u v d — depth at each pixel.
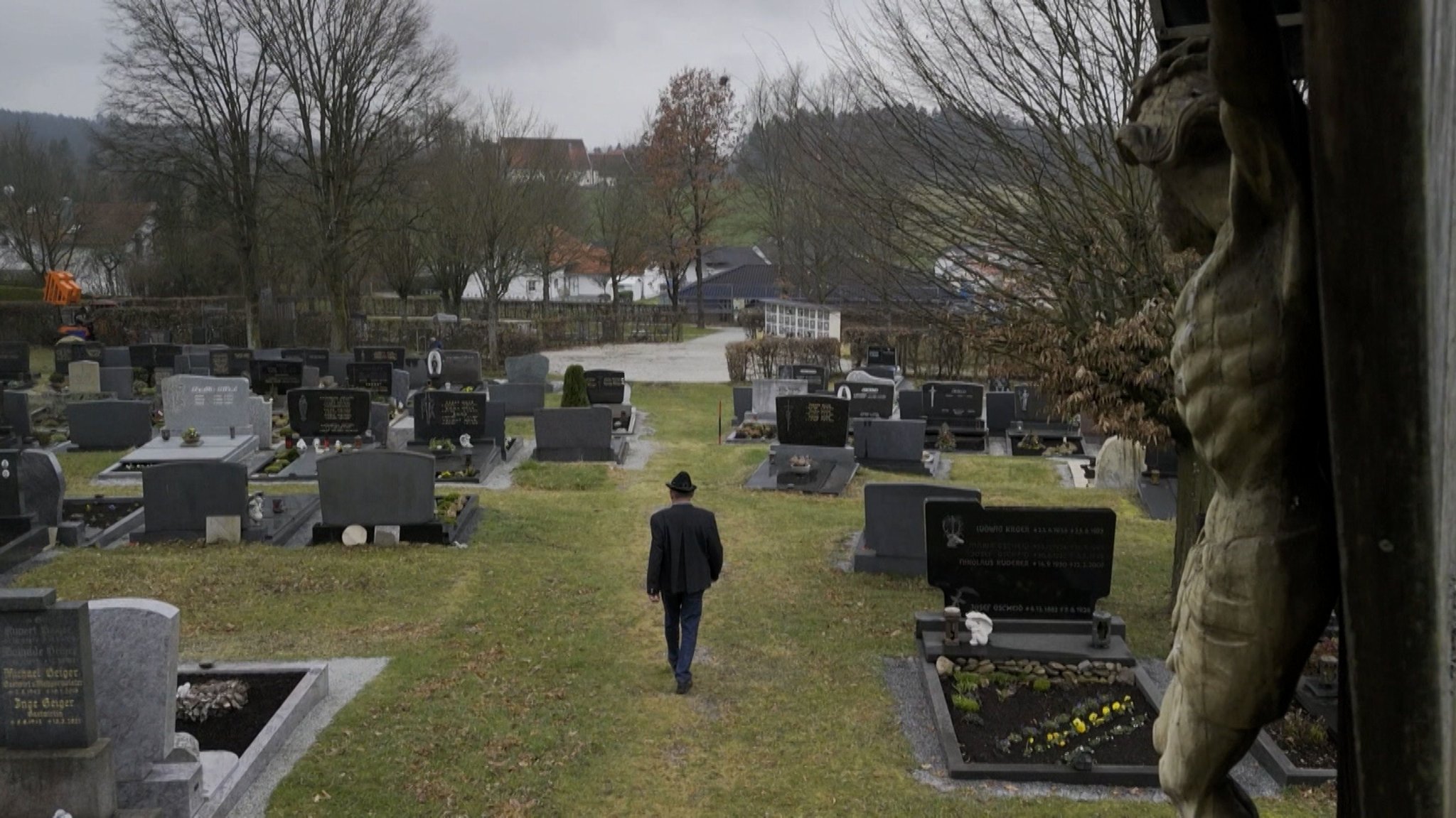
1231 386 2.00
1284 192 1.87
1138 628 12.08
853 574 14.23
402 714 9.53
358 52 39.38
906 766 8.75
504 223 44.25
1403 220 1.49
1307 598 2.02
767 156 49.75
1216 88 1.80
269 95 40.22
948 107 11.58
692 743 9.15
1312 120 1.55
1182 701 2.33
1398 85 1.44
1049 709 9.70
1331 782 8.20
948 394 26.50
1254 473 2.05
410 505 15.26
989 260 11.73
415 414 22.53
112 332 45.59
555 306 61.91
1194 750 2.28
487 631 11.74
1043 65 11.19
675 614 10.39
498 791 8.23
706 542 10.13
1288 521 2.02
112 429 22.92
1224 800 2.34
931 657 10.52
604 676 10.56
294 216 45.53
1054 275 11.28
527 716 9.56
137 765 7.59
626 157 71.06
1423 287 1.50
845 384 26.75
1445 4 1.44
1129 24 10.55
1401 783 1.67
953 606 11.12
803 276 48.72
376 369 29.42
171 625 7.75
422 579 13.52
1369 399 1.58
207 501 15.15
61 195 57.19
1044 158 11.34
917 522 14.10
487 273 47.38
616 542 15.87
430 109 49.59
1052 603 11.05
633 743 9.10
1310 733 8.77
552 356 49.44
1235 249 2.01
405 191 43.09
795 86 28.06
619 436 25.58
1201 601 2.17
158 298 51.22
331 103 39.94
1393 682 1.65
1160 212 2.42
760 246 84.38
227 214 42.25
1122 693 9.95
